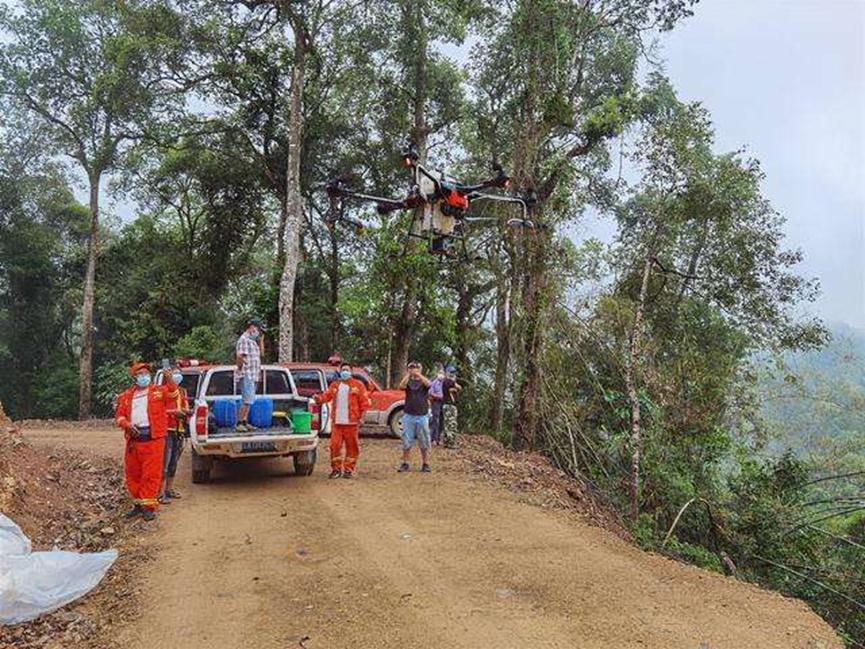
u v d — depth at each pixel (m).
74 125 29.27
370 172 29.19
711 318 22.17
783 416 29.59
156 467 9.07
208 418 10.78
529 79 18.38
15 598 5.96
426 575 6.98
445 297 25.72
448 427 15.00
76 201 40.34
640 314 15.45
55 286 37.66
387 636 5.61
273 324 28.62
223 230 30.52
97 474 11.48
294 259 22.62
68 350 39.91
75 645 5.53
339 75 26.47
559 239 18.27
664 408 16.36
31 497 9.05
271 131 27.28
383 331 25.88
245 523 8.78
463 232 6.93
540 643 5.54
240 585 6.71
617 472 15.44
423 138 26.83
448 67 26.41
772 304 21.23
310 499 9.98
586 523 9.64
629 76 22.77
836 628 13.82
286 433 11.02
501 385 20.80
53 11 26.59
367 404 11.77
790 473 17.81
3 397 37.03
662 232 17.27
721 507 15.98
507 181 6.78
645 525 13.23
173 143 26.95
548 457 16.47
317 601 6.31
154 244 35.25
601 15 19.28
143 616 6.02
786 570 15.20
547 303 17.00
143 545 7.92
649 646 5.58
